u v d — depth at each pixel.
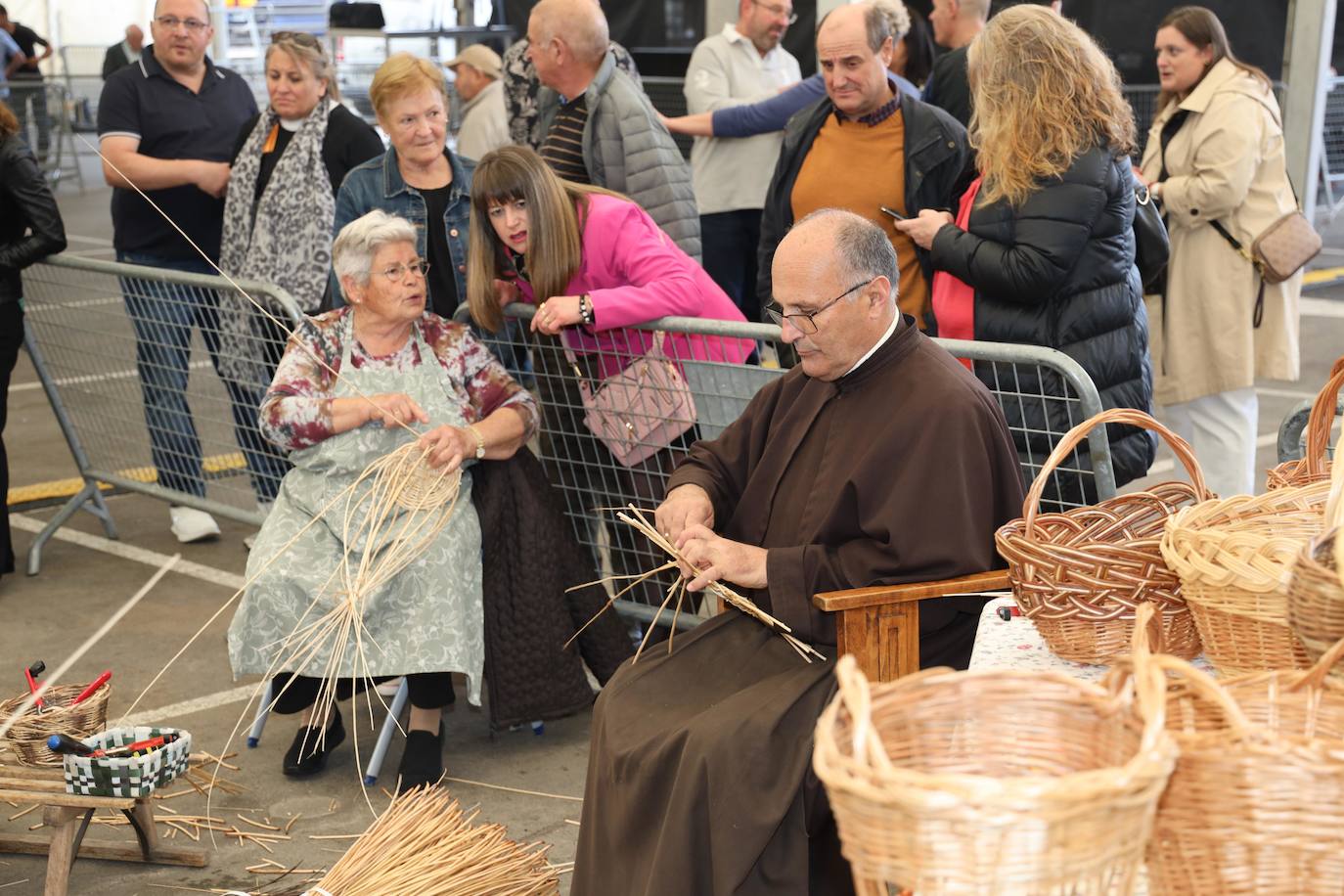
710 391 3.60
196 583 4.97
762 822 2.20
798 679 2.40
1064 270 3.23
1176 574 1.83
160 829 3.27
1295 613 1.47
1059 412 3.32
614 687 2.57
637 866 2.36
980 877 1.06
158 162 5.01
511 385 3.58
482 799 3.40
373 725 3.82
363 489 3.44
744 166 5.91
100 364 5.12
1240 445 4.47
